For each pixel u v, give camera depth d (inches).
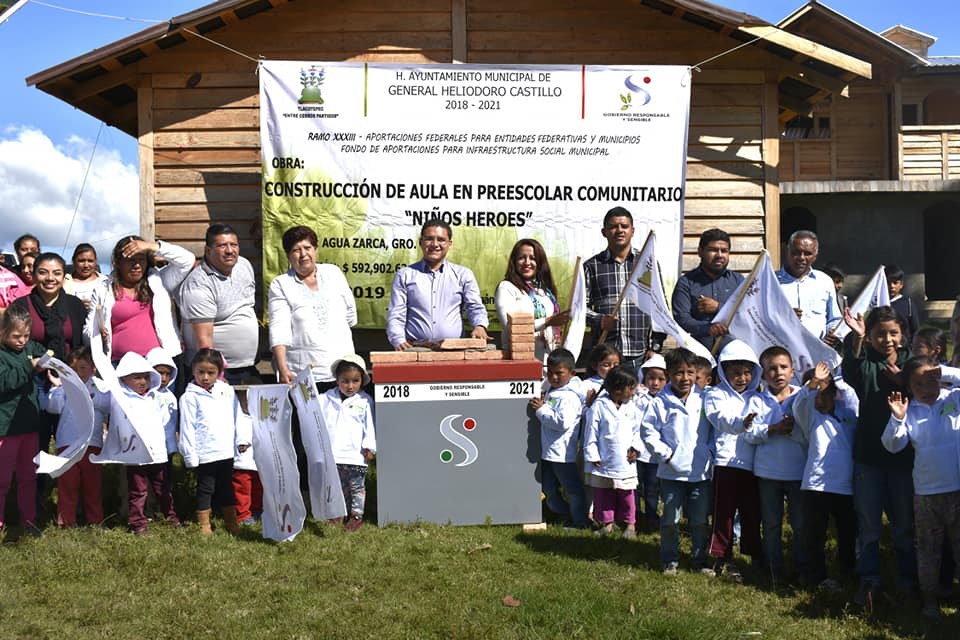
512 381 285.0
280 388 261.3
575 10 398.6
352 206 371.2
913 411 219.8
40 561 243.4
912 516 226.8
